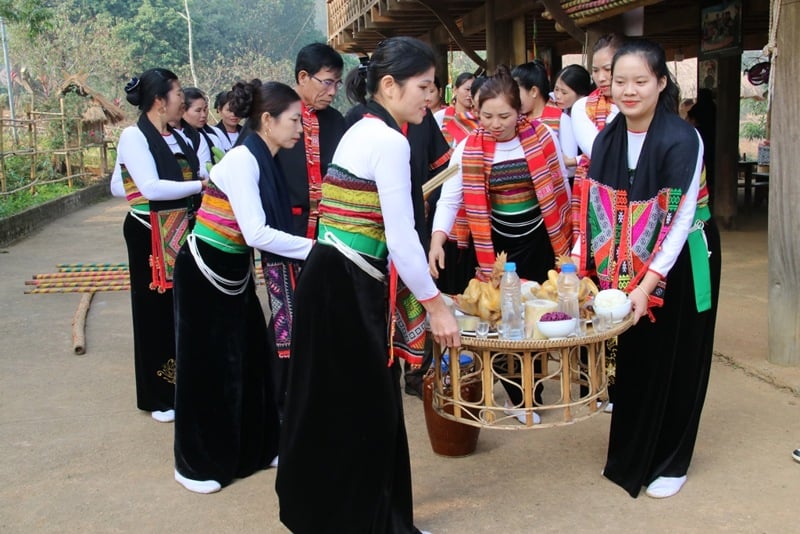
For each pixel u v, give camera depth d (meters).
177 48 36.53
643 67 2.80
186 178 4.24
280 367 3.62
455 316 2.92
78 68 29.56
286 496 2.69
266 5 40.75
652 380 3.04
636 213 2.93
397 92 2.52
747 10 8.27
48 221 12.79
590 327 2.88
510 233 3.76
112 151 21.52
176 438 3.31
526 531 2.88
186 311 3.20
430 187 2.85
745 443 3.54
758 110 20.73
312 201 3.94
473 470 3.38
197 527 2.99
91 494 3.27
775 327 4.39
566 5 6.04
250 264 3.31
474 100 3.55
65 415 4.19
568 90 4.38
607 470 3.23
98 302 6.91
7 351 5.43
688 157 2.83
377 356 2.56
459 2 10.35
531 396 2.78
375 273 2.56
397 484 2.68
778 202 4.28
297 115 3.13
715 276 3.11
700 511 2.97
